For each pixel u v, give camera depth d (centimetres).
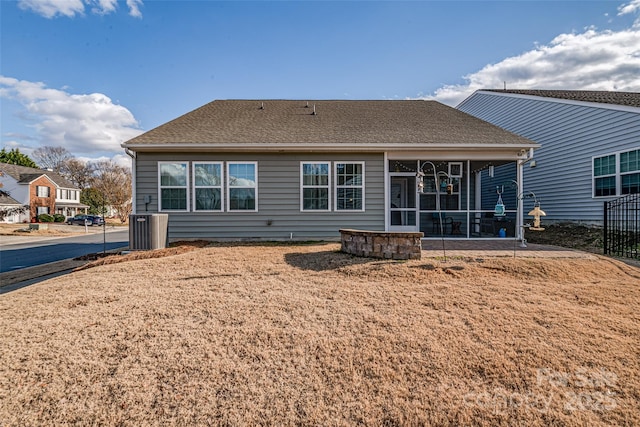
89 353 302
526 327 359
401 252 670
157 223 866
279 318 383
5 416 227
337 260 673
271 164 1020
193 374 274
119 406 237
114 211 4484
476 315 391
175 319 378
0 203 3484
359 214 1027
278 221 1024
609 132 1084
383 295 465
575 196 1216
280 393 252
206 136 997
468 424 221
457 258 683
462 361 292
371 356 301
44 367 280
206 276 571
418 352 307
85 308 412
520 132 1495
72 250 1188
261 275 577
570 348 314
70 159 5741
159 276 571
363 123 1145
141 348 312
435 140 982
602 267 625
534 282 537
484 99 1755
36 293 476
